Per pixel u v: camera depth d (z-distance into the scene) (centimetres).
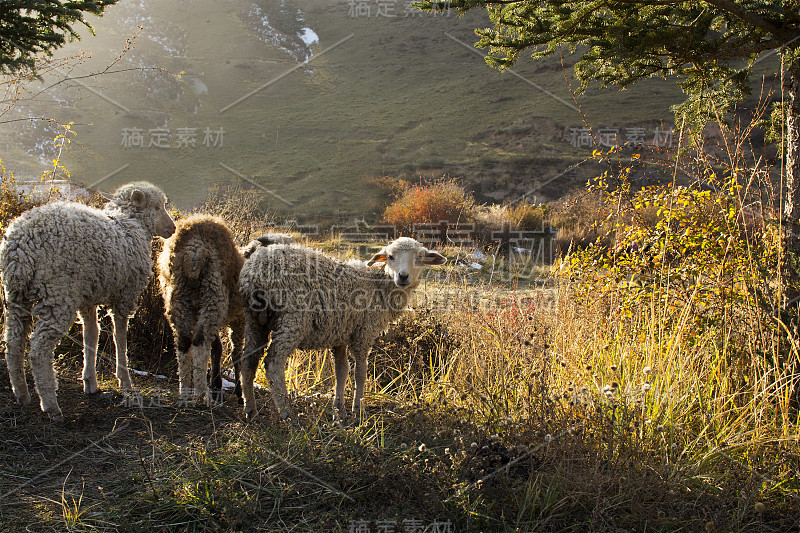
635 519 371
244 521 354
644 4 530
